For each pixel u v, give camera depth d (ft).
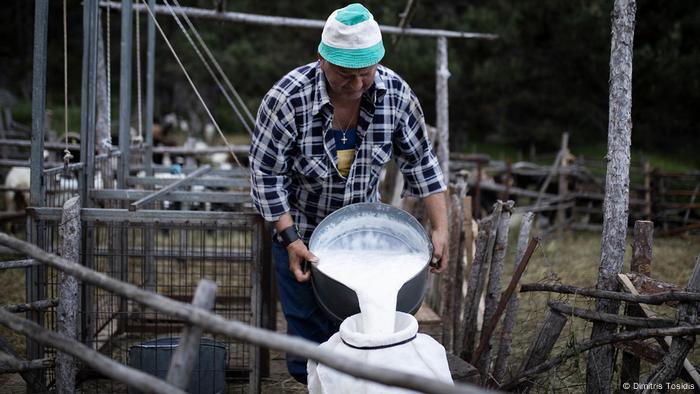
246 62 57.82
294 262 9.07
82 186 12.05
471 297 11.13
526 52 45.80
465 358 11.21
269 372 12.39
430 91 46.93
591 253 24.26
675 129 50.72
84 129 12.06
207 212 10.33
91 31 11.90
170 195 12.53
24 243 7.39
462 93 50.47
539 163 54.39
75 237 9.37
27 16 78.79
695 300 8.20
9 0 81.10
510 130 53.78
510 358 12.50
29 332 6.97
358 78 8.49
